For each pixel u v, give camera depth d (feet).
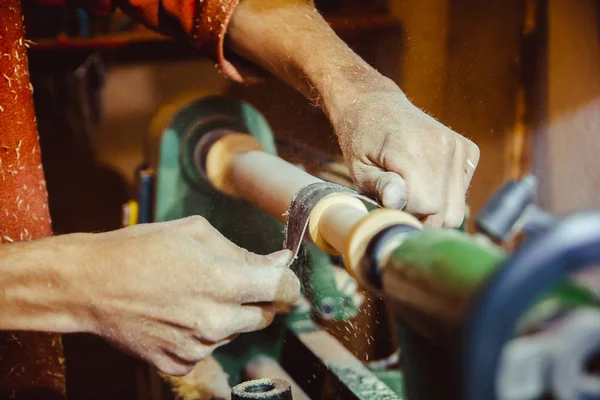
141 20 3.62
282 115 5.73
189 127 3.37
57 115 6.44
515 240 3.63
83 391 5.50
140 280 2.07
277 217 2.68
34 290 2.15
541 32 6.17
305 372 3.18
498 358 1.02
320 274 3.44
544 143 6.39
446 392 1.38
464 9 6.19
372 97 2.69
